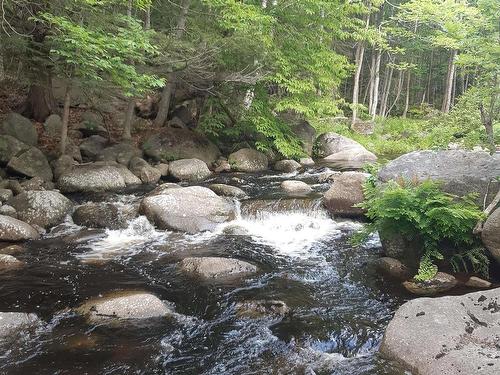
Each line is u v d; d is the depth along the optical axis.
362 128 22.52
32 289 5.69
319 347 4.53
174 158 13.21
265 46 13.12
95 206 8.83
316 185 11.58
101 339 4.55
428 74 32.84
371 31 19.52
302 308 5.33
